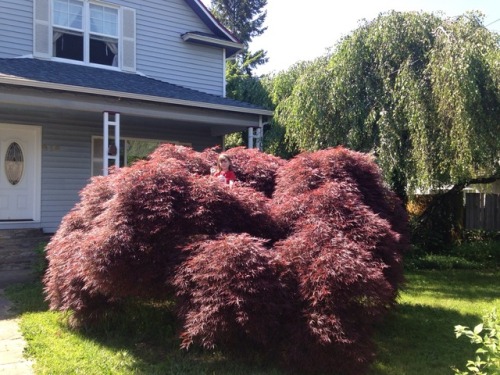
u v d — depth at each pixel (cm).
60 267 516
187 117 983
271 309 386
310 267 399
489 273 961
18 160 977
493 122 857
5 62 918
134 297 473
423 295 751
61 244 536
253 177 605
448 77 823
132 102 909
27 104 804
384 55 941
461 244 1203
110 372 412
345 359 382
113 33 1138
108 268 422
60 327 533
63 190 1018
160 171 469
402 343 516
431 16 950
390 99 909
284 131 1198
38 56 1021
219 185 476
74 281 496
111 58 1138
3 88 768
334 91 944
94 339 497
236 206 471
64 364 425
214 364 431
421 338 533
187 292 405
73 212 591
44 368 418
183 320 410
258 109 1062
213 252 401
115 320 529
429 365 452
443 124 851
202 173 567
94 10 1112
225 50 1310
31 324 538
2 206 957
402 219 604
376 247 472
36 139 989
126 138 1113
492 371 324
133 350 466
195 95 1070
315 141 973
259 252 401
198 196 462
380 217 538
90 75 988
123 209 443
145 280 435
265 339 392
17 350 462
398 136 886
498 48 912
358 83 943
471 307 671
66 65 1038
